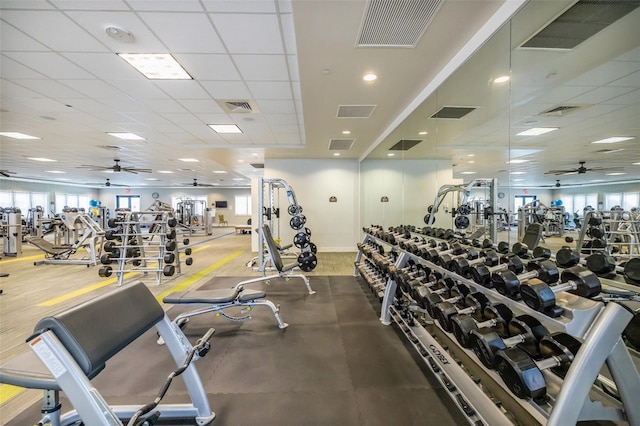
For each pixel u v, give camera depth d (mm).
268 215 5891
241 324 2980
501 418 1496
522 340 1606
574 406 1120
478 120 3346
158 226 6105
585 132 2127
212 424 1594
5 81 3221
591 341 1133
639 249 1547
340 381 1986
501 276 1482
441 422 1588
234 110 4191
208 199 17766
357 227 7680
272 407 1731
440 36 2256
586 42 1962
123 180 13961
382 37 2260
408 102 3625
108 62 2826
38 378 1223
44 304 3623
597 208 1958
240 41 2492
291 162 7625
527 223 2572
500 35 2035
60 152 7148
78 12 2104
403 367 2152
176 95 3635
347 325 2941
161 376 2070
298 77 3166
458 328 1736
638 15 1676
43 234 9195
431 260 2342
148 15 2143
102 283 4641
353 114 4094
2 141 6016
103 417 1040
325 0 1850
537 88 2521
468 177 3576
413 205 4926
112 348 1235
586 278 1257
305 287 4344
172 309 3424
